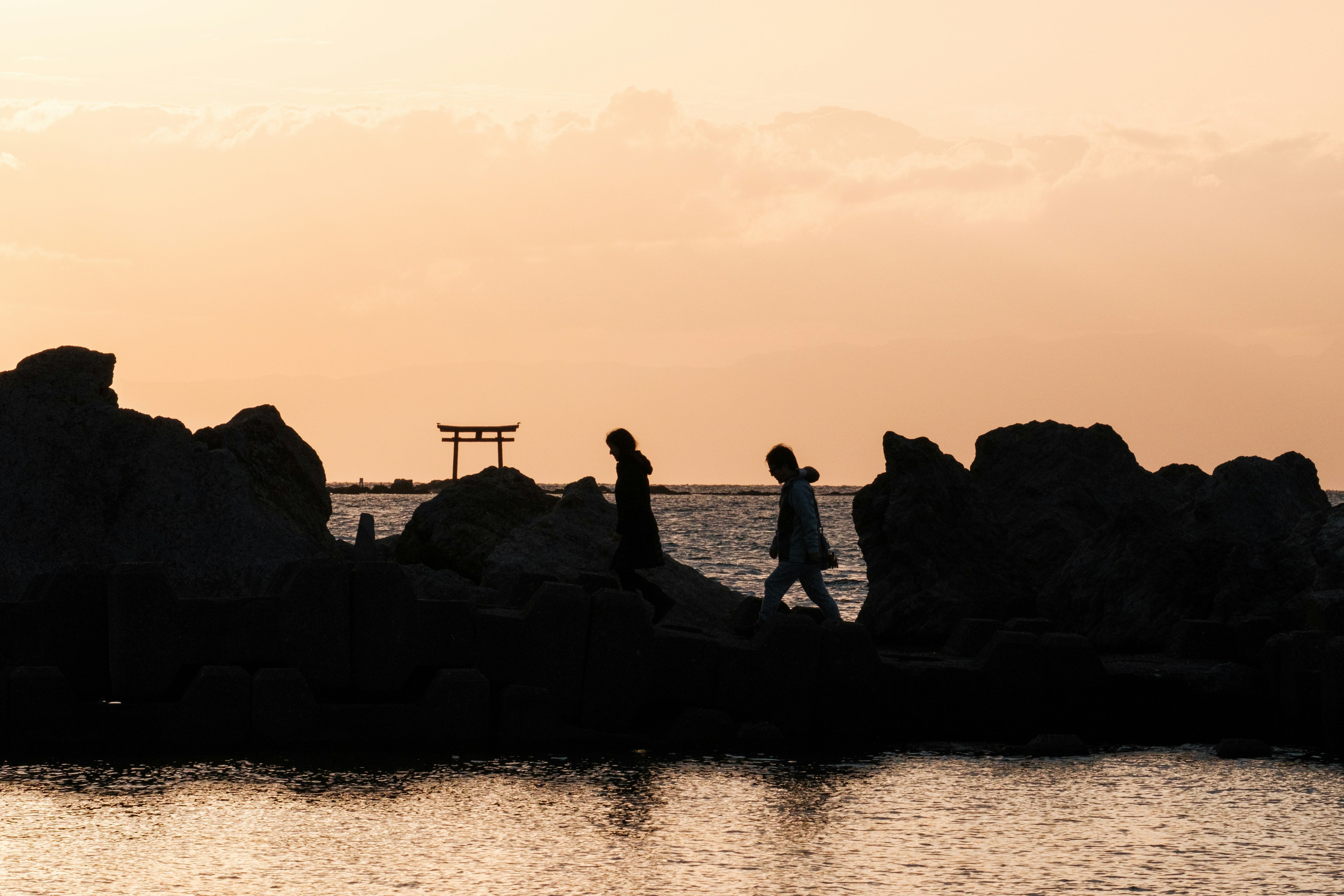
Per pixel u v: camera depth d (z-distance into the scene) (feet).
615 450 99.50
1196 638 100.27
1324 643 88.79
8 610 80.38
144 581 79.66
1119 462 172.86
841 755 80.12
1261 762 78.89
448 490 157.38
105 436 116.26
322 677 81.51
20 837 54.90
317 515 153.07
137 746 77.56
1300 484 176.96
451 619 82.89
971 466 175.73
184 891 46.88
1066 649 88.38
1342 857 53.26
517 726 81.66
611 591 84.74
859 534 159.12
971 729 87.35
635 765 74.59
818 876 49.47
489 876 49.11
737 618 107.65
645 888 47.70
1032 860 52.44
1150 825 59.26
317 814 59.88
